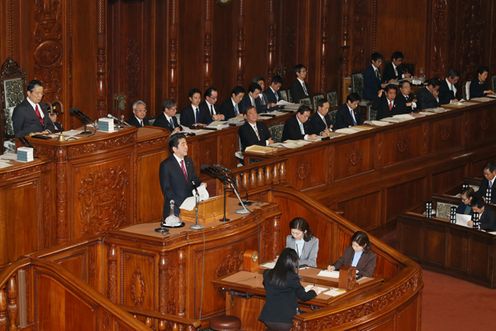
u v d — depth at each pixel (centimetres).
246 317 1448
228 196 1603
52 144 1395
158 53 2266
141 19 2248
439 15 2784
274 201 1684
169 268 1371
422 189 2120
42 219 1409
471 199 1795
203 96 2364
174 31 2256
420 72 2800
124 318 1250
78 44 2006
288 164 1770
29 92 1566
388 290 1352
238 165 1961
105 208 1465
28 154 1378
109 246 1397
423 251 1841
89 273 1405
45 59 1936
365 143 1964
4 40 1850
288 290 1295
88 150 1425
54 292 1305
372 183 1961
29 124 1562
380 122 2061
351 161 1931
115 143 1464
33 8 1902
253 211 1507
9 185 1353
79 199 1425
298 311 1357
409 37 2802
